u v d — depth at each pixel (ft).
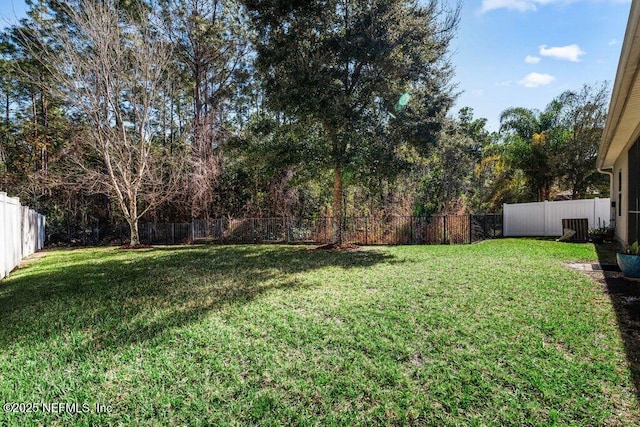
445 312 13.83
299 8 34.32
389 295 16.70
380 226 45.65
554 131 59.57
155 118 59.52
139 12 49.80
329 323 13.02
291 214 55.52
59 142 57.52
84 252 43.86
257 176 56.03
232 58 60.08
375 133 36.58
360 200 52.60
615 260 25.04
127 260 33.53
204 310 15.23
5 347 11.84
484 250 33.30
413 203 49.49
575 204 45.85
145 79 47.11
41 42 46.60
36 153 57.72
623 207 32.55
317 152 36.65
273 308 15.15
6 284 23.25
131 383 9.12
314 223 49.60
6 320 14.80
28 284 22.88
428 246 39.19
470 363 9.60
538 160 59.06
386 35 33.96
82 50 48.62
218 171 55.06
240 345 11.26
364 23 34.06
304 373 9.37
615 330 11.54
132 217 49.03
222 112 60.75
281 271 24.31
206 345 11.35
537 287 17.43
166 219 60.23
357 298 16.34
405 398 8.13
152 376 9.42
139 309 15.79
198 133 55.16
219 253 37.01
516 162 60.70
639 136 25.09
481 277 20.11
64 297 18.69
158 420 7.57
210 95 61.82
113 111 49.55
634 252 19.20
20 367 10.27
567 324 12.16
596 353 9.95
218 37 57.98
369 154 35.24
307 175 39.68
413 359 10.00
